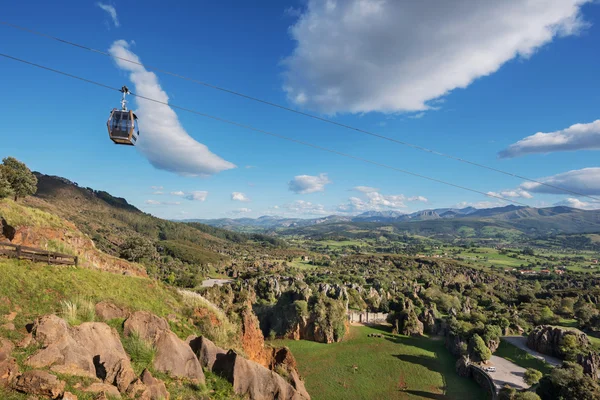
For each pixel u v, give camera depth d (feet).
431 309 470.39
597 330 424.87
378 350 371.15
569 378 222.69
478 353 316.81
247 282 584.81
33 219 122.83
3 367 45.47
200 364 76.79
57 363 51.06
